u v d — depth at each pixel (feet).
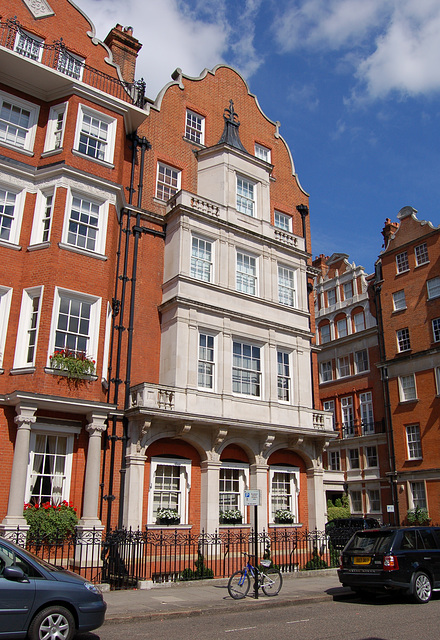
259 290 71.67
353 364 123.65
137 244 65.05
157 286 65.67
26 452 47.01
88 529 46.68
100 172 59.36
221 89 82.84
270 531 64.03
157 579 48.44
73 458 51.88
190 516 58.54
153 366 62.34
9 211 55.31
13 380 49.85
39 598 25.21
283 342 71.51
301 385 71.82
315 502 69.10
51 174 56.34
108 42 73.97
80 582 27.22
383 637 28.60
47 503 48.19
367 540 42.47
